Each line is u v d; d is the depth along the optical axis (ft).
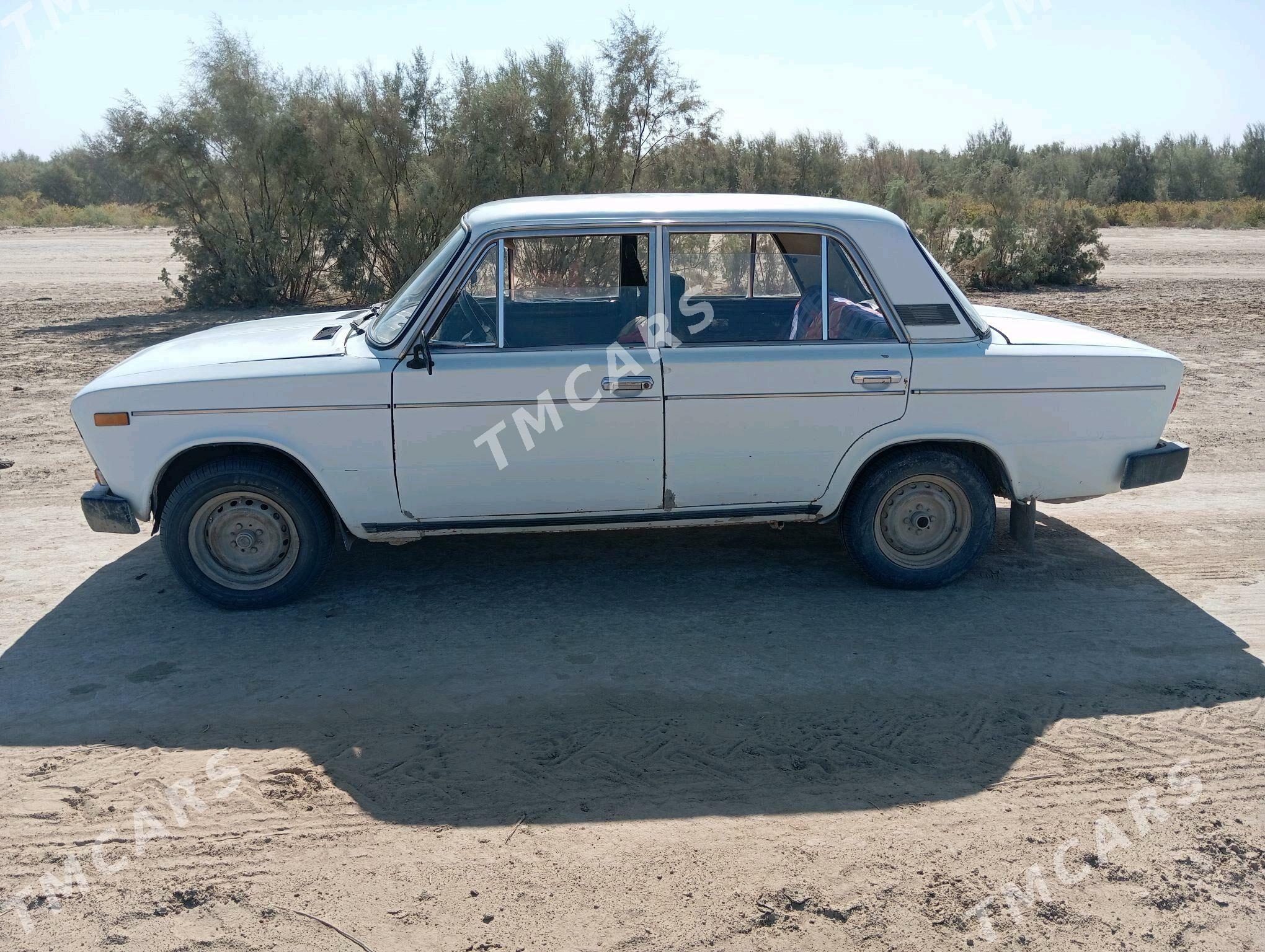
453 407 15.17
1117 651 15.16
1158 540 19.77
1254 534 20.12
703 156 63.41
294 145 54.08
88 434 15.34
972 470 16.43
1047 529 20.44
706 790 11.66
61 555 19.03
